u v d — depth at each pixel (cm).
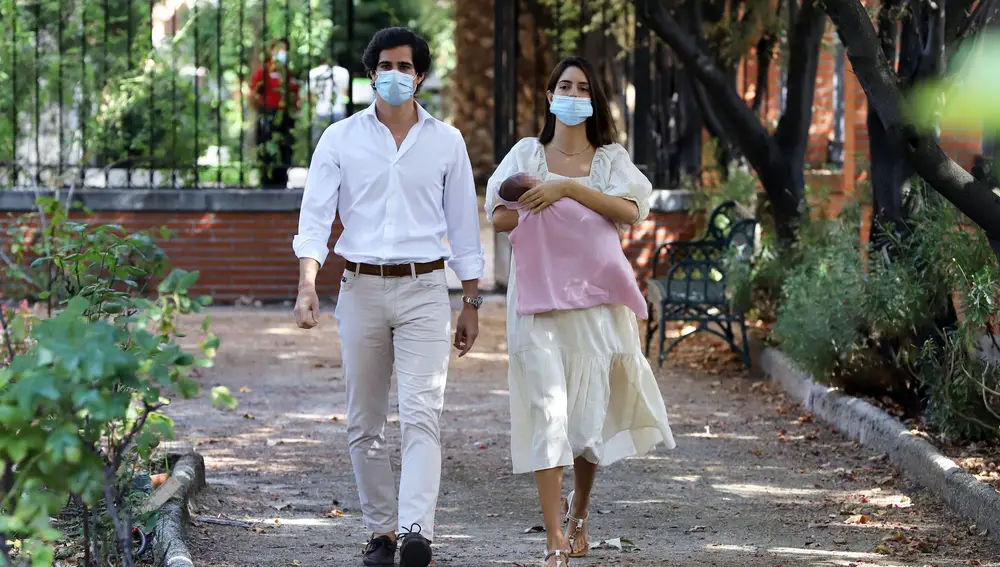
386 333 920
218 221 2462
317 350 2061
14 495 596
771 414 1623
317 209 915
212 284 2477
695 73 1920
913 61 1319
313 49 2558
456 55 4322
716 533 1067
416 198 915
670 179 2509
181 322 2270
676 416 1616
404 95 897
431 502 891
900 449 1302
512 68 2589
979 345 1273
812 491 1233
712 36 2206
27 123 2559
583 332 875
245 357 1989
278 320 2314
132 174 2853
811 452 1410
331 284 2527
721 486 1255
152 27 2555
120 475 802
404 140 916
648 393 908
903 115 1141
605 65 2727
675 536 1055
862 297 1473
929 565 945
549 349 868
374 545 935
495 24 2586
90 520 776
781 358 1828
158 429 665
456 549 999
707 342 2139
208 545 988
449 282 2625
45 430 561
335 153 922
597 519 1119
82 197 2434
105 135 2505
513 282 888
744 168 2488
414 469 894
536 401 859
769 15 2125
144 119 2520
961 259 1330
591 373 875
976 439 1293
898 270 1410
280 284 2484
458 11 4297
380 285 907
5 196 2388
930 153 1155
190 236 2464
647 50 2461
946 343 1303
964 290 1263
